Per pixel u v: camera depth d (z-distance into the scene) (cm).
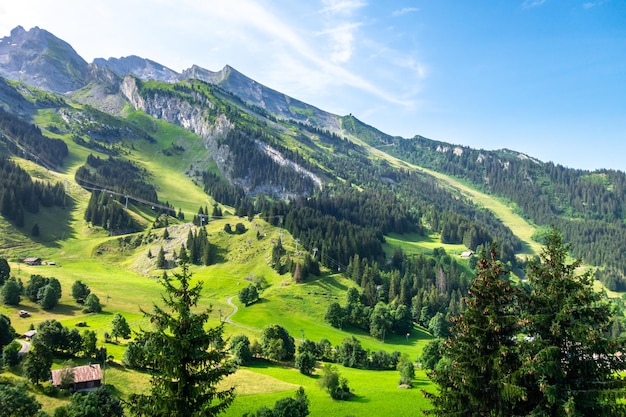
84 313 14188
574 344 2692
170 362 2614
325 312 18050
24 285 15562
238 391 8850
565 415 2458
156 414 2575
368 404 8638
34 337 9369
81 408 6097
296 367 11612
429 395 2972
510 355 2767
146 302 16525
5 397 6094
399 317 17875
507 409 2694
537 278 2892
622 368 2636
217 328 2894
